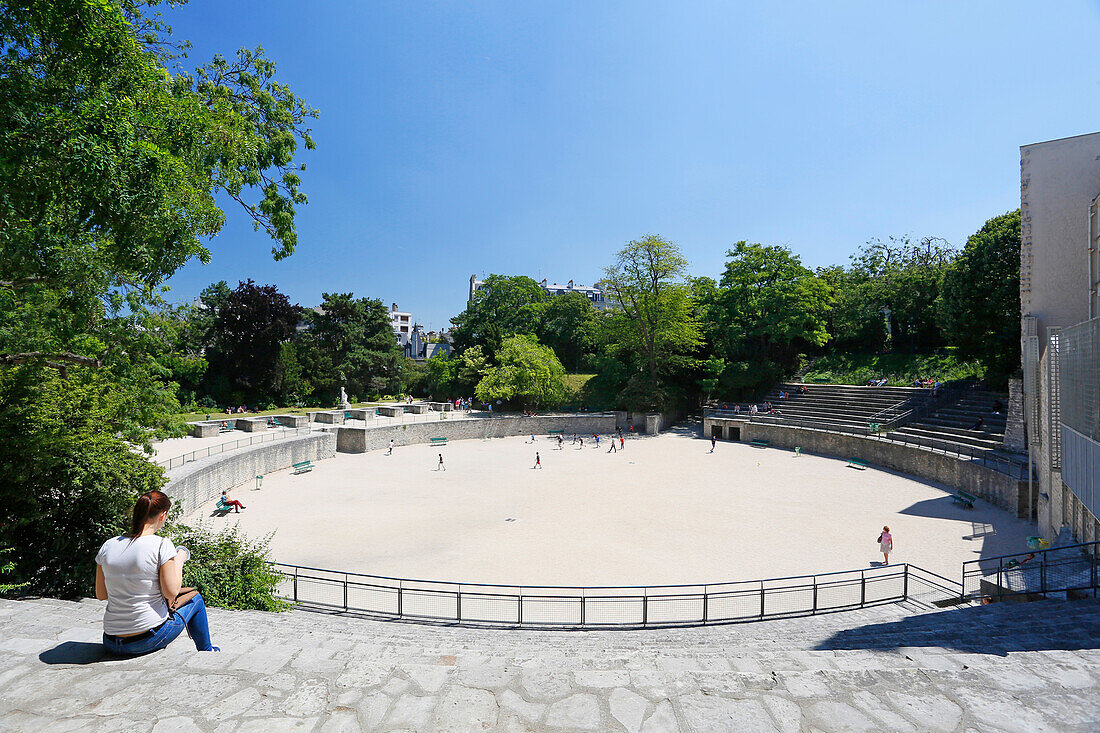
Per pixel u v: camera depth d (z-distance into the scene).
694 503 28.42
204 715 3.66
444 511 27.08
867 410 46.56
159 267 10.79
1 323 11.72
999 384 37.84
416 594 16.97
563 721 3.63
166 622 4.67
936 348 59.88
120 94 9.90
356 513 26.72
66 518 12.45
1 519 11.30
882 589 17.11
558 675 4.25
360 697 3.91
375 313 77.06
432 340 124.62
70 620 6.42
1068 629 9.40
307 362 68.44
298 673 4.25
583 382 69.38
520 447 49.25
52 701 3.83
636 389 59.25
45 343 12.50
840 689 4.02
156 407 15.28
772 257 59.56
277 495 30.61
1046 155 25.30
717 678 4.19
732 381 60.19
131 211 8.99
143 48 11.19
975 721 3.59
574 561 19.88
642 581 18.05
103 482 12.57
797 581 18.16
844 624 13.12
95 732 3.46
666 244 57.62
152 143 9.90
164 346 16.75
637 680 4.17
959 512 25.97
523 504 28.42
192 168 11.71
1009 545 21.00
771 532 23.25
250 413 58.03
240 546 15.49
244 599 13.91
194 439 38.44
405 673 4.25
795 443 46.38
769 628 13.21
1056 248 25.02
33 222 9.55
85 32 9.07
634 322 60.03
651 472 37.19
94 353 14.11
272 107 14.47
